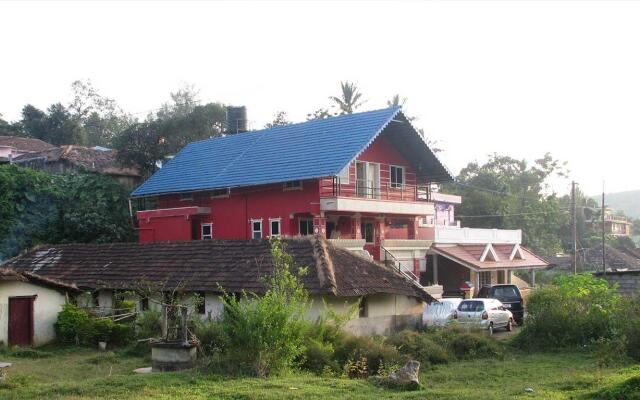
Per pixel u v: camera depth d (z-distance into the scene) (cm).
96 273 2833
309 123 3812
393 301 2466
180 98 5531
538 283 5047
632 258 6181
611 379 1445
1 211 3750
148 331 2280
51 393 1305
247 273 2345
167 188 3866
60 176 4191
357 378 1633
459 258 3809
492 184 6253
